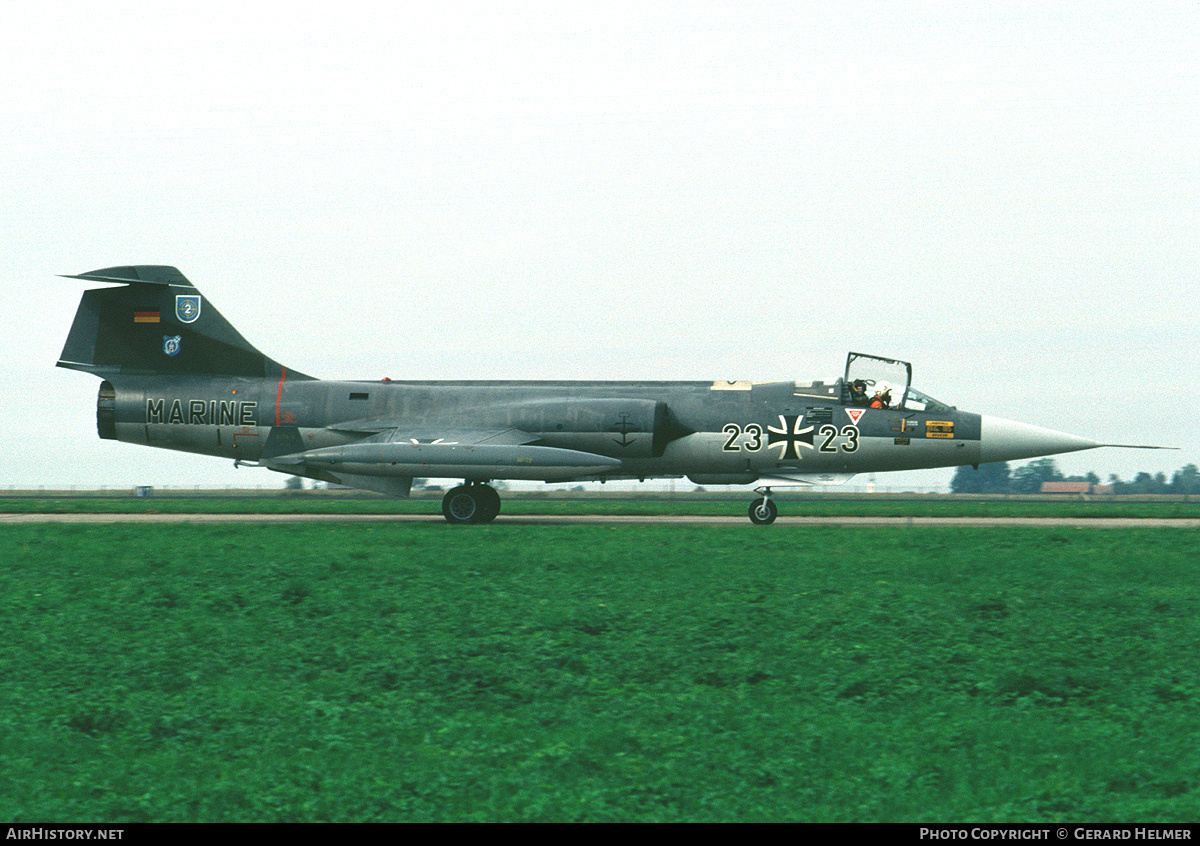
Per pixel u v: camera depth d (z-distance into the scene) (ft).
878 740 46.32
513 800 39.09
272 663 60.13
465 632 66.90
